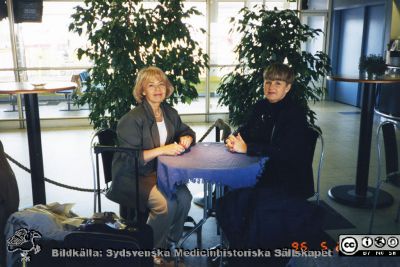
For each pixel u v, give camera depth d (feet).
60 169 15.14
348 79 10.48
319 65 11.23
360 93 27.02
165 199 7.80
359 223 10.12
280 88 8.32
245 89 11.59
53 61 22.47
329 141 18.71
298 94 10.85
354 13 27.04
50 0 21.74
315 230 6.38
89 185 13.38
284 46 11.03
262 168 7.37
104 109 10.13
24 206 11.48
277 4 25.20
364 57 12.32
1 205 7.13
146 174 8.33
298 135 8.00
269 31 11.07
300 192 8.30
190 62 10.28
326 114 25.14
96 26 9.89
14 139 19.81
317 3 29.58
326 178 13.64
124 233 6.47
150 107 8.27
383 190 12.22
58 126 23.08
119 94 9.80
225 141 8.65
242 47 11.90
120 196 8.21
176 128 8.89
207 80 23.61
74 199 12.05
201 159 7.45
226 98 12.05
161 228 7.94
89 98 10.29
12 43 21.71
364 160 11.44
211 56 24.13
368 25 25.79
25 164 15.58
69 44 22.18
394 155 9.45
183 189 8.28
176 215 8.27
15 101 25.75
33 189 10.24
